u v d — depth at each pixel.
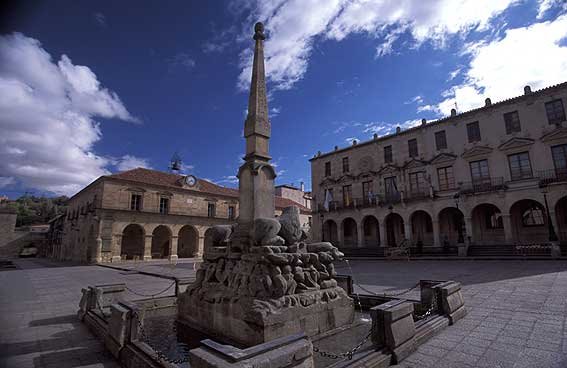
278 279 5.75
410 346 4.48
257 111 7.96
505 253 23.39
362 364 3.75
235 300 5.88
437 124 32.19
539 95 25.98
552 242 20.27
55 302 9.91
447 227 30.97
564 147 24.47
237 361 2.62
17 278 18.14
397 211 32.62
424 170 32.41
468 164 29.52
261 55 8.64
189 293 7.43
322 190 42.03
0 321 7.27
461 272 15.04
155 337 6.21
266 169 7.66
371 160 37.59
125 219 34.44
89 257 33.22
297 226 7.20
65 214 49.31
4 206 62.25
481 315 6.55
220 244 7.86
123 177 35.88
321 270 6.91
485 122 28.84
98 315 6.71
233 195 46.44
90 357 4.92
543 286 9.66
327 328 6.13
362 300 8.48
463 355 4.36
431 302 6.76
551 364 3.94
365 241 37.16
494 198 26.39
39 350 5.24
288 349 2.99
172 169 45.28
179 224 39.09
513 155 26.98
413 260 25.03
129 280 16.20
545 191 23.77
